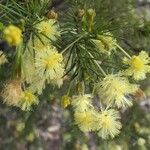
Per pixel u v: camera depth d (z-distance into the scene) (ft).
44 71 0.26
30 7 0.27
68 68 0.28
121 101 0.27
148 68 0.28
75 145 0.58
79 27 0.29
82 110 0.29
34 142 0.61
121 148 0.53
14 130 0.61
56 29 0.27
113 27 0.30
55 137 0.67
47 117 0.62
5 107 0.55
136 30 0.36
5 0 0.28
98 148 0.54
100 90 0.27
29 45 0.26
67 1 0.39
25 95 0.28
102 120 0.28
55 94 0.45
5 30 0.22
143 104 0.64
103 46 0.28
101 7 0.41
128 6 0.45
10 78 0.25
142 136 0.55
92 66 0.28
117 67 0.28
